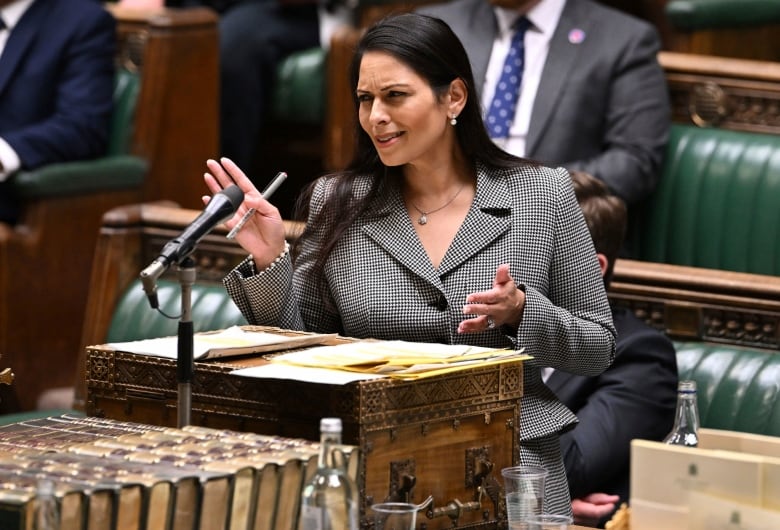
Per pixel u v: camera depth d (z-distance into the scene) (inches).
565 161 760.3
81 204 862.5
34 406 845.2
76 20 881.5
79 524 343.3
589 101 764.6
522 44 773.9
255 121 1023.6
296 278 490.9
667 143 772.6
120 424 416.8
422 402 406.9
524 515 394.0
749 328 594.2
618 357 564.1
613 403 554.9
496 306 440.8
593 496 546.6
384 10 1051.9
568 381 568.4
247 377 414.0
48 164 849.5
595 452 543.8
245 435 398.9
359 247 482.0
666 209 767.1
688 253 761.6
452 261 471.2
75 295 862.5
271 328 463.8
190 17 908.0
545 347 453.7
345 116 959.0
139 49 913.5
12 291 836.6
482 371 422.9
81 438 398.6
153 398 435.8
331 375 399.2
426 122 462.3
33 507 338.0
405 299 470.6
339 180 489.7
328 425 354.9
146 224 693.3
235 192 420.8
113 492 346.6
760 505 365.4
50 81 876.0
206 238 673.6
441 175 480.4
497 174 482.3
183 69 907.4
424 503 404.2
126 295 685.9
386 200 484.7
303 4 1043.9
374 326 471.5
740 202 750.5
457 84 471.8
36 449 386.0
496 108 770.2
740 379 581.0
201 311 658.2
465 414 419.2
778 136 764.0
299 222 497.4
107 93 888.3
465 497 422.0
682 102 800.9
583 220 486.0
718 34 926.4
